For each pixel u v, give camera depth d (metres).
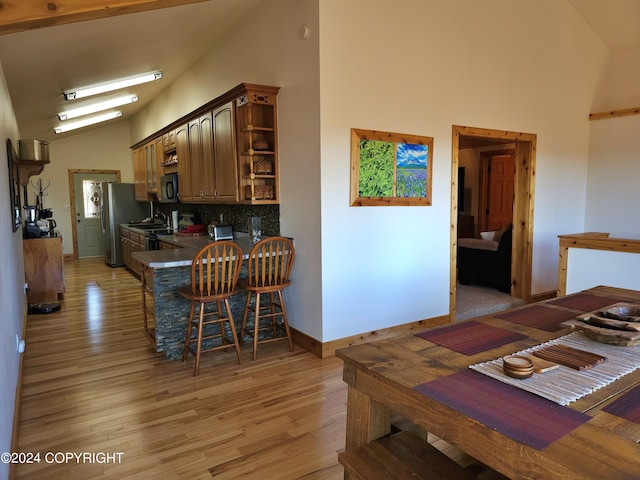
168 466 2.18
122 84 5.68
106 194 8.44
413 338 1.72
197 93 5.74
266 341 3.82
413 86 3.91
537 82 4.93
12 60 3.53
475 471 1.82
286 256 3.88
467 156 8.53
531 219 5.12
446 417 1.17
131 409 2.77
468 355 1.53
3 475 1.75
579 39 5.29
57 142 9.12
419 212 4.08
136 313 5.06
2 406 1.82
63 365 3.51
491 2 4.40
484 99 4.46
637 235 5.39
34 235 5.53
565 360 1.43
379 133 3.72
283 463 2.20
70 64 4.23
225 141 4.37
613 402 1.17
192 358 3.63
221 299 3.36
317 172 3.49
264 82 4.16
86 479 2.08
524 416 1.11
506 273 5.53
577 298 2.34
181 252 3.99
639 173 5.32
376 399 1.44
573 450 0.97
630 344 1.52
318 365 3.46
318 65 3.38
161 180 6.62
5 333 2.13
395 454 1.49
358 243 3.71
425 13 3.93
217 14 4.13
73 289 6.38
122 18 3.46
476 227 8.45
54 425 2.58
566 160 5.42
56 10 1.71
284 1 3.74
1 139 2.63
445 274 4.35
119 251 8.37
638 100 5.42
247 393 2.98
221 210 5.63
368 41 3.61
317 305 3.62
